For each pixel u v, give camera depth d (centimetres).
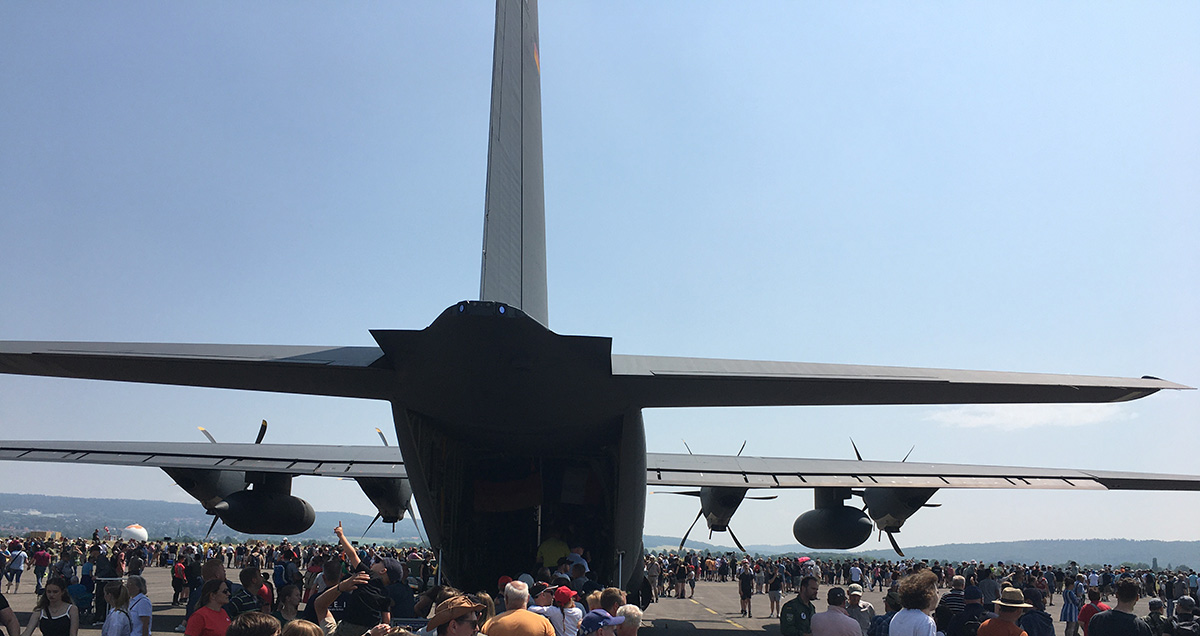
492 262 1041
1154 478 1719
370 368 963
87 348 909
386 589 912
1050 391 949
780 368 974
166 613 1812
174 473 1630
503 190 1101
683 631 1850
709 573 5234
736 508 1789
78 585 1178
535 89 1297
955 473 1739
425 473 1206
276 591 1783
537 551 1478
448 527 1313
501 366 972
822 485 1670
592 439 1254
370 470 1608
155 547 4984
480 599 665
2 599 771
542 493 1399
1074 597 1772
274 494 1681
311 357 956
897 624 679
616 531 1348
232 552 5166
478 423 1161
